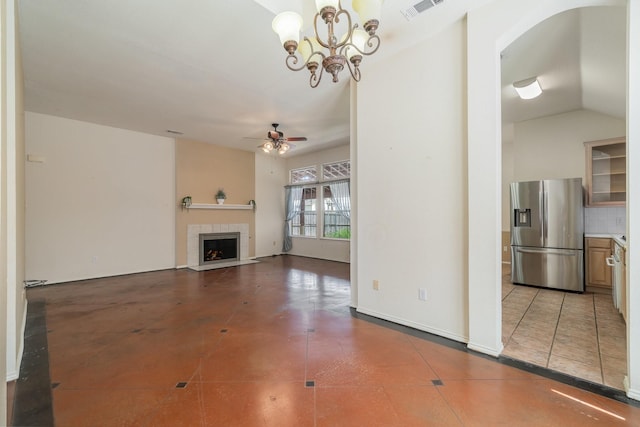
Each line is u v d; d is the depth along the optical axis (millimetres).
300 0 2428
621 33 2506
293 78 3674
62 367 2303
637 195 1884
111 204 5688
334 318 3371
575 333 2861
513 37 2469
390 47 3061
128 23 2627
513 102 4320
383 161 3293
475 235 2553
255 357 2457
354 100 3680
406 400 1885
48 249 5020
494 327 2463
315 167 8180
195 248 6863
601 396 1909
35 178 4895
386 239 3279
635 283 1893
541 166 4980
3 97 1742
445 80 2799
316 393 1961
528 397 1904
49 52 3084
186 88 3959
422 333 2928
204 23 2631
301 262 7371
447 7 2500
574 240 4336
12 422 1693
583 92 3934
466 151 2676
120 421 1703
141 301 4059
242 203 7805
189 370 2256
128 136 5910
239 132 6086
